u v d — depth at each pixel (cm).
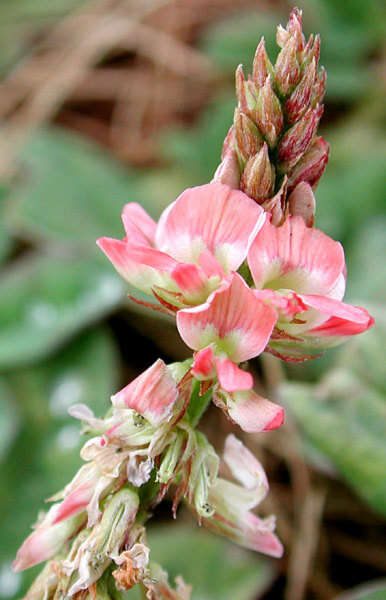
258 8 23
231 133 8
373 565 14
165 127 21
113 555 7
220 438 15
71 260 16
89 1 23
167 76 22
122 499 8
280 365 15
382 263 15
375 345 12
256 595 12
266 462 15
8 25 23
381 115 19
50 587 8
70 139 18
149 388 7
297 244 8
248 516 8
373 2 19
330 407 11
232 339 7
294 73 7
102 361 15
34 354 14
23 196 17
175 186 18
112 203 17
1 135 20
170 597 8
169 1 23
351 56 20
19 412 14
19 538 12
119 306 15
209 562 12
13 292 15
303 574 13
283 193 7
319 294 8
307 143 7
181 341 16
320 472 14
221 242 8
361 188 16
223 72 22
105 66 22
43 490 13
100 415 14
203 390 7
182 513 14
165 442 7
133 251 7
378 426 11
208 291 8
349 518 14
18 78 22
